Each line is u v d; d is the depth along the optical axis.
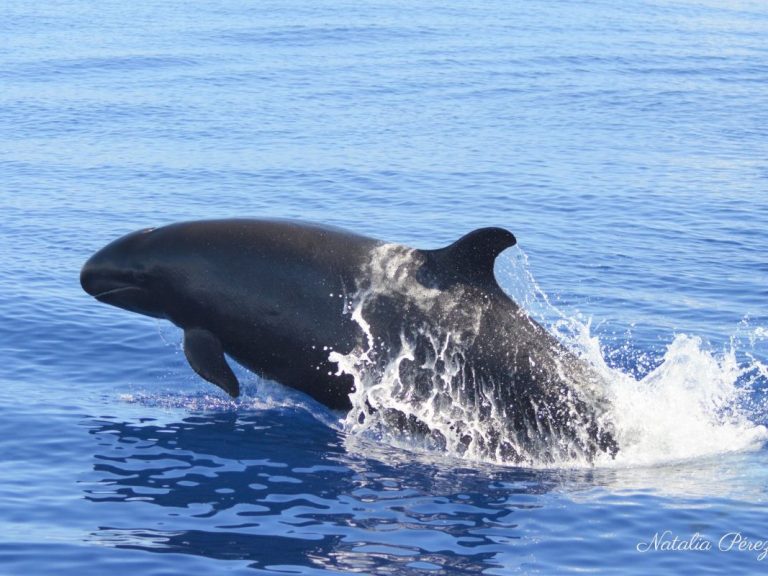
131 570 9.78
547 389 12.84
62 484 11.55
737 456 12.84
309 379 13.45
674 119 36.31
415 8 62.19
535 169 28.72
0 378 14.61
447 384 12.89
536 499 11.54
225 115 35.41
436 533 10.66
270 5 61.69
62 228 22.25
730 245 21.91
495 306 12.90
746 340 16.61
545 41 52.72
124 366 15.25
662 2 69.25
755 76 44.88
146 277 13.79
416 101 38.34
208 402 14.16
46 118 34.44
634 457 12.84
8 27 52.44
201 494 11.45
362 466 12.38
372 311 13.02
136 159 29.25
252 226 13.62
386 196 25.59
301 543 10.38
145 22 54.94
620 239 22.22
